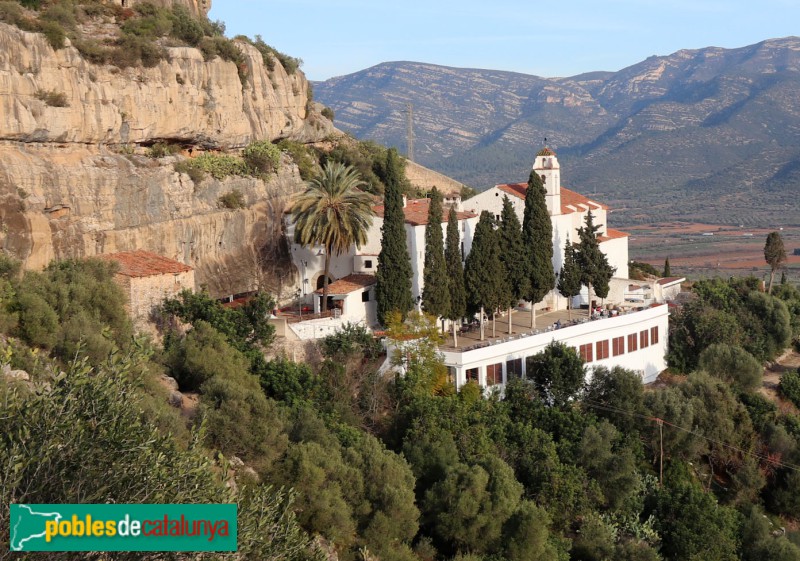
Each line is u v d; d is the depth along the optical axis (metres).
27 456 24.22
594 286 78.06
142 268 61.72
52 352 48.25
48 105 59.62
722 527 56.00
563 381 66.12
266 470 44.56
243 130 81.25
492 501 48.38
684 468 64.69
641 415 65.38
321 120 103.69
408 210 81.06
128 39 68.62
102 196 62.34
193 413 48.12
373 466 47.19
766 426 69.44
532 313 74.94
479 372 65.62
